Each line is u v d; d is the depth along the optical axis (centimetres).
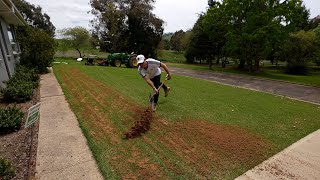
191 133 397
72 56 2867
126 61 1681
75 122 446
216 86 940
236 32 1856
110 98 632
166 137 380
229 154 327
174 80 1077
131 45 3003
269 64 3011
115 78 1004
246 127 435
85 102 588
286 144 367
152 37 3102
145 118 427
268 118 499
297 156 329
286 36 1705
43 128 414
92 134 386
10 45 1010
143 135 387
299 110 582
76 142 358
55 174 272
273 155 330
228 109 561
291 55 2130
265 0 1656
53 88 762
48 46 1170
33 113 319
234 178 273
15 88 617
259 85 1102
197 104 598
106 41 2970
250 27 1723
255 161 311
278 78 1452
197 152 331
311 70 2392
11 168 274
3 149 336
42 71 1149
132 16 2862
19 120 416
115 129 411
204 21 2023
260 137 390
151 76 518
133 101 602
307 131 428
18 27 1423
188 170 285
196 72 1662
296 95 857
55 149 333
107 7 2772
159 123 443
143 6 2845
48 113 498
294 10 1659
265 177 276
